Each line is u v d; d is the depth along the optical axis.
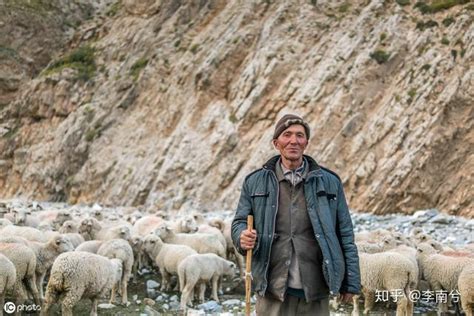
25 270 10.19
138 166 30.69
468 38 25.16
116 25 40.72
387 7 28.81
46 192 34.50
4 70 42.28
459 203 22.19
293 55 29.30
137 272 13.52
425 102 24.27
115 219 17.95
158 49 35.12
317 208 5.79
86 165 32.97
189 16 36.47
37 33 44.19
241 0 33.94
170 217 20.78
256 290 5.81
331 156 24.91
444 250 12.47
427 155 23.08
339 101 26.17
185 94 31.88
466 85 23.98
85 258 9.77
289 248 5.79
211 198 27.20
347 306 11.34
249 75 29.56
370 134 24.77
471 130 23.41
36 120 38.09
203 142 29.00
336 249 5.71
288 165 5.94
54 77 38.31
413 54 26.25
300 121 5.96
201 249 13.21
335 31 29.31
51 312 10.33
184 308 11.05
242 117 28.56
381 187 23.20
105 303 11.24
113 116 34.16
